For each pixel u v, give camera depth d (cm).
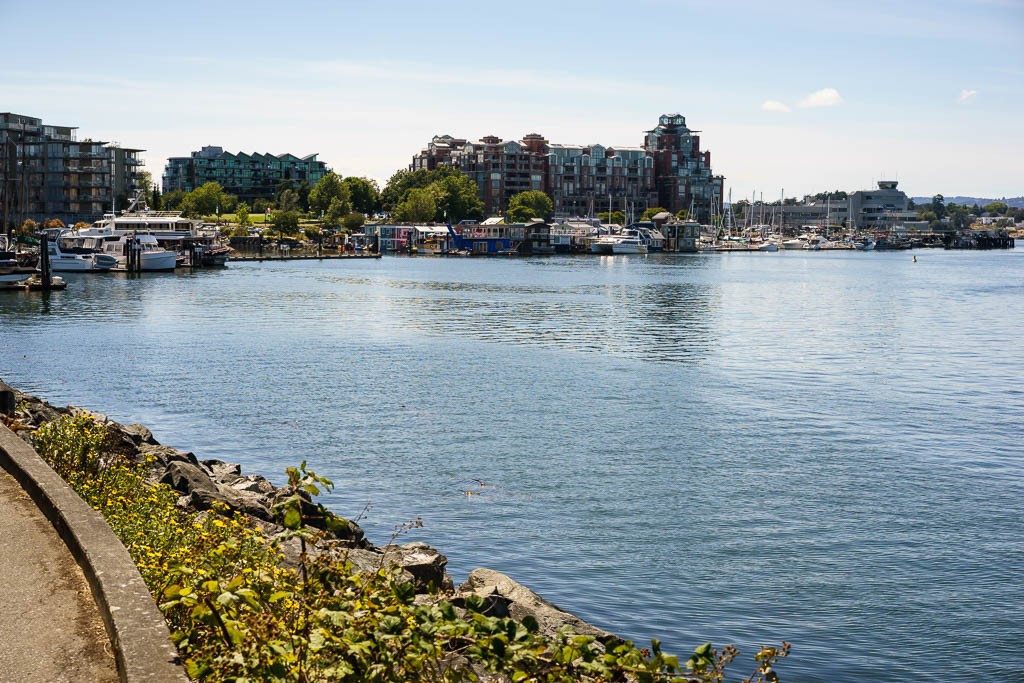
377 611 847
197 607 774
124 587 904
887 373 6062
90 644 847
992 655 2117
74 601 947
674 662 897
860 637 2203
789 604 2380
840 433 4253
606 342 7512
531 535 2855
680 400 5016
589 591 2450
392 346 7156
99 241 16112
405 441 4009
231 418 4456
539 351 6944
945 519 3034
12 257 13712
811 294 13312
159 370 5884
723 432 4244
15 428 2144
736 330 8494
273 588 888
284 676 736
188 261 17250
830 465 3688
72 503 1205
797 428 4350
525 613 1864
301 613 841
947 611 2345
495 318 9344
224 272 16600
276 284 13875
